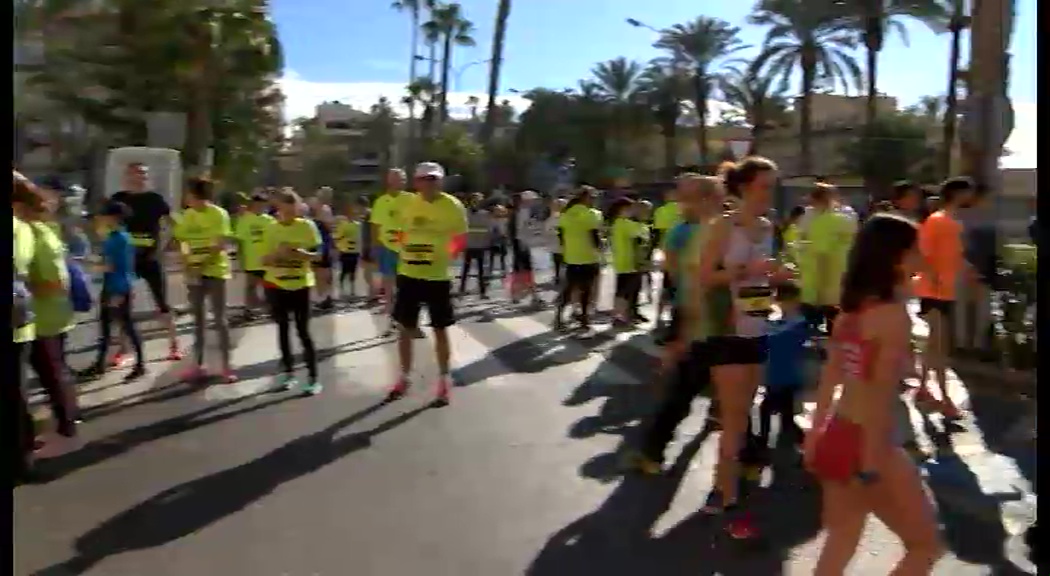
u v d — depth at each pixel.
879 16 34.75
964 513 5.40
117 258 8.99
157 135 23.97
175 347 10.13
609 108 60.94
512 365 9.91
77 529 5.14
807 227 9.07
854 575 4.56
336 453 6.60
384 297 14.12
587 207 12.23
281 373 9.41
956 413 7.34
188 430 7.20
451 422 7.46
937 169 40.53
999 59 10.04
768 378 6.34
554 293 17.62
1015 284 8.71
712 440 6.87
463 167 61.03
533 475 6.11
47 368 6.71
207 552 4.84
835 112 66.50
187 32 37.62
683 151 65.94
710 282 5.00
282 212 8.36
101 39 38.75
